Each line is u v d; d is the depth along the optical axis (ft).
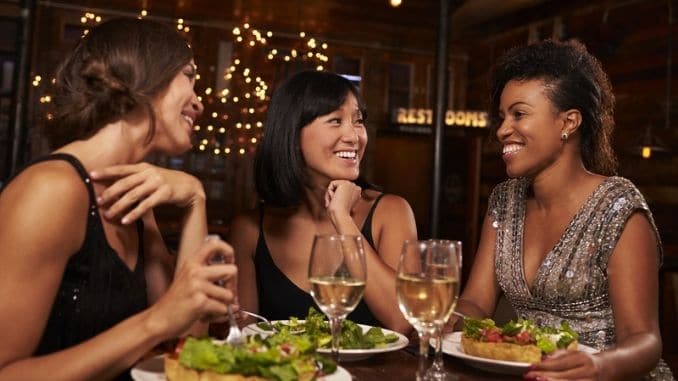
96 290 3.81
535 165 5.45
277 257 6.03
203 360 3.08
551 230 5.63
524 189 6.00
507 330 4.31
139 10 26.55
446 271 3.56
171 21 26.96
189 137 4.23
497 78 5.79
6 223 3.44
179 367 3.14
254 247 6.14
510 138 5.47
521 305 5.74
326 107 5.82
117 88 3.88
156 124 4.06
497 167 27.55
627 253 5.17
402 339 4.57
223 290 3.36
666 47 20.36
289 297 5.91
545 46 5.53
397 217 6.28
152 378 3.30
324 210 6.14
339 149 5.86
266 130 6.05
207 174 27.14
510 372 4.07
